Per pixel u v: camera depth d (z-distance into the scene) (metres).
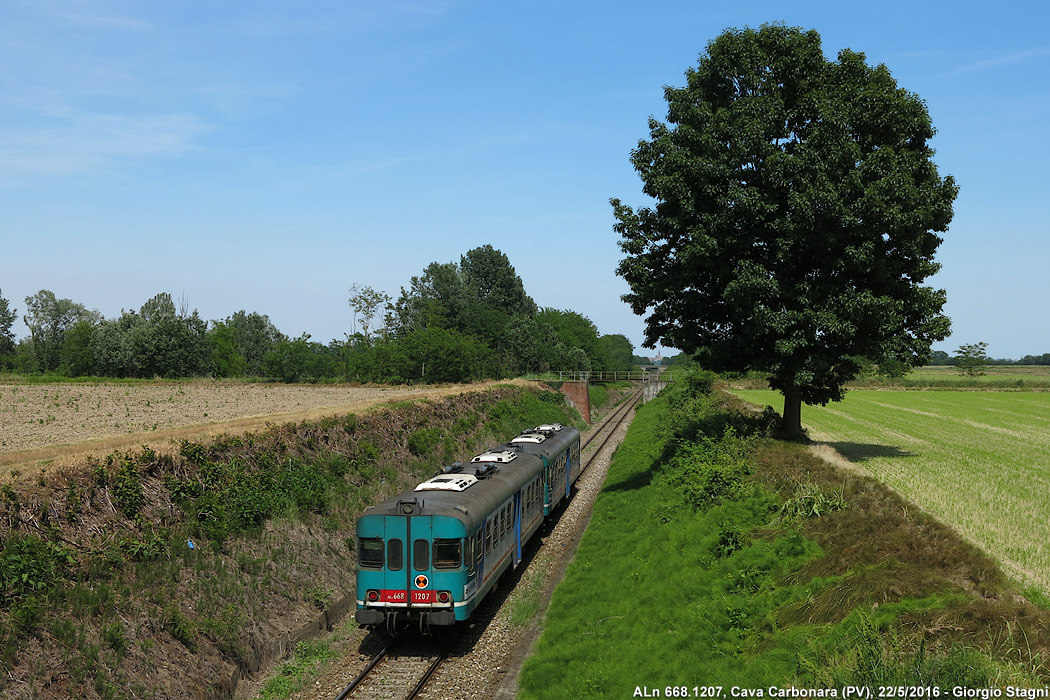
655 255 29.58
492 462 23.67
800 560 16.03
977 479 23.47
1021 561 14.23
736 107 26.64
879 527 16.36
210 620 14.64
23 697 10.75
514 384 61.47
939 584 12.38
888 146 25.45
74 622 12.49
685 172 26.78
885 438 36.69
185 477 18.45
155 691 12.49
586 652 14.83
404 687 14.27
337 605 18.59
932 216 25.52
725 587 15.84
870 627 10.91
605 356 144.75
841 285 26.14
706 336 30.06
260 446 22.77
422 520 16.20
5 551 12.60
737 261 26.66
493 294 121.38
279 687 14.24
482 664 15.51
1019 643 9.90
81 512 14.93
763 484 22.81
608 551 22.27
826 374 30.59
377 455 28.72
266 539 18.80
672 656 13.24
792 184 25.64
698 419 40.50
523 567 23.20
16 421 31.72
